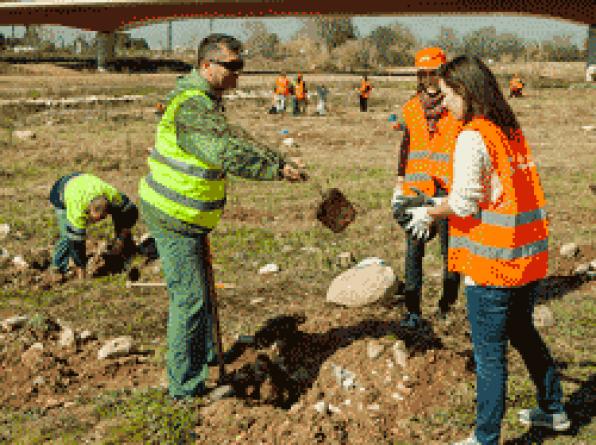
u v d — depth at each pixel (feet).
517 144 9.93
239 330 16.19
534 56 304.30
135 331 16.61
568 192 33.27
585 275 19.99
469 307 10.27
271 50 306.14
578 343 15.19
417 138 14.58
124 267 20.81
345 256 21.98
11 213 29.25
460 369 13.73
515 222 9.70
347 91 118.52
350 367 13.53
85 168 41.73
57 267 20.81
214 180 11.78
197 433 11.61
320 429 11.57
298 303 18.35
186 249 12.00
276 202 31.58
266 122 72.08
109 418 12.18
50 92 105.09
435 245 23.73
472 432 11.69
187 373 12.45
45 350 14.75
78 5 210.38
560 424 11.34
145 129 63.00
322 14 213.05
